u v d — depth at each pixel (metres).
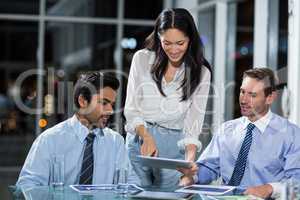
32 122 9.44
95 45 9.87
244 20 8.07
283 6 5.91
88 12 9.87
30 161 2.96
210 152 3.19
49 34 9.77
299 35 4.65
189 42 3.11
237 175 3.05
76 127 3.03
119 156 3.08
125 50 9.91
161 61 3.18
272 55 5.88
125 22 9.92
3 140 9.57
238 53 8.01
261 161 3.02
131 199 2.61
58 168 2.94
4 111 9.73
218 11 7.24
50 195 2.67
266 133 3.04
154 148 3.11
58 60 9.73
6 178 8.12
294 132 3.02
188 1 8.35
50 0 9.78
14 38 9.84
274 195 2.68
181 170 2.91
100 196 2.66
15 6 9.74
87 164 3.01
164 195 2.70
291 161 2.96
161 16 3.06
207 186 2.89
